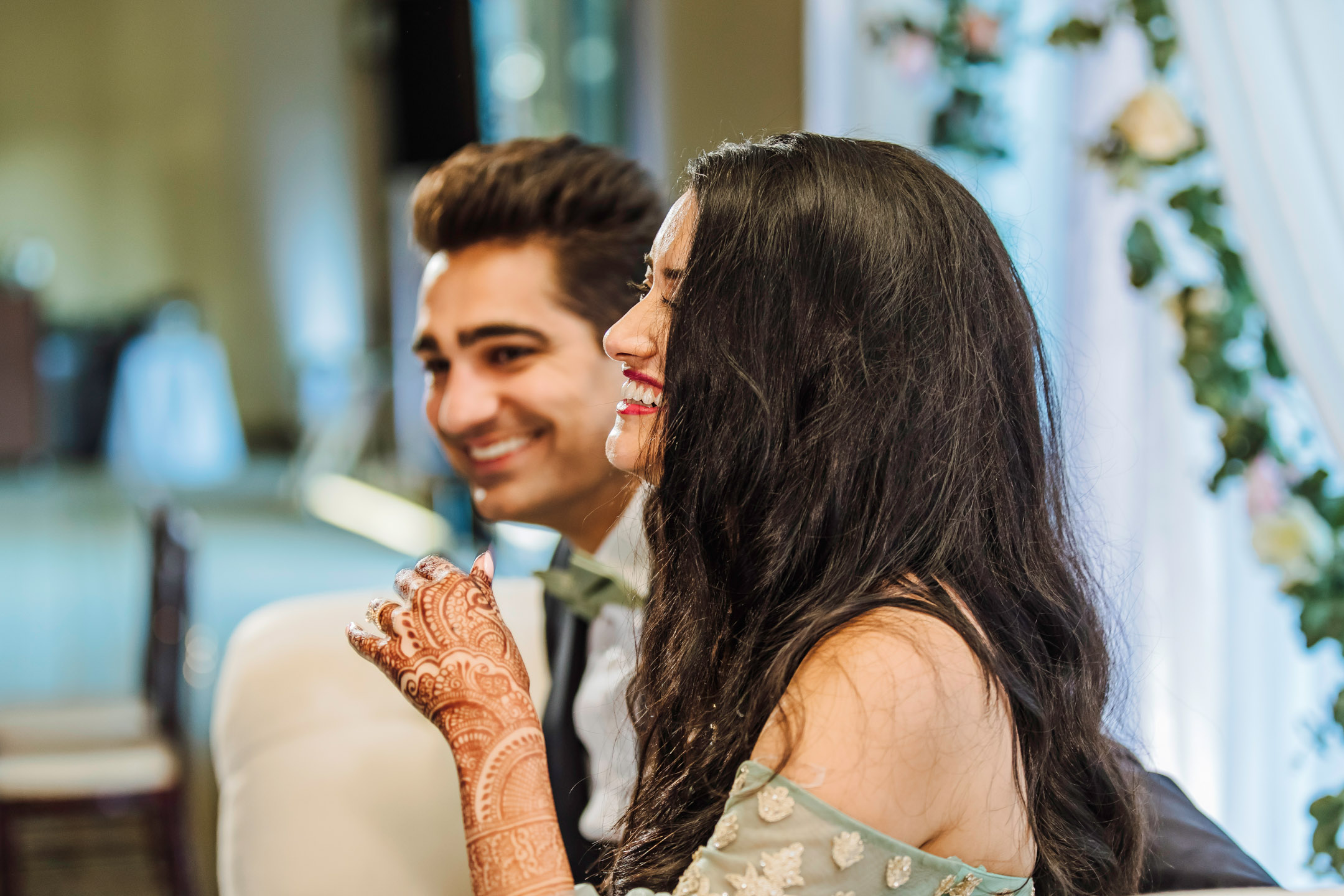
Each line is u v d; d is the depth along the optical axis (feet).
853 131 3.37
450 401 4.18
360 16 11.82
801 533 2.76
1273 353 5.14
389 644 2.84
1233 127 4.45
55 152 11.13
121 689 11.34
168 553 7.77
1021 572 2.89
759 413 2.78
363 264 12.60
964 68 6.59
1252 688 5.83
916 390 2.76
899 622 2.61
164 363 11.82
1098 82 6.31
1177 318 5.30
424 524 13.50
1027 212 6.36
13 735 7.73
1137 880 3.13
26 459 11.36
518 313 4.12
